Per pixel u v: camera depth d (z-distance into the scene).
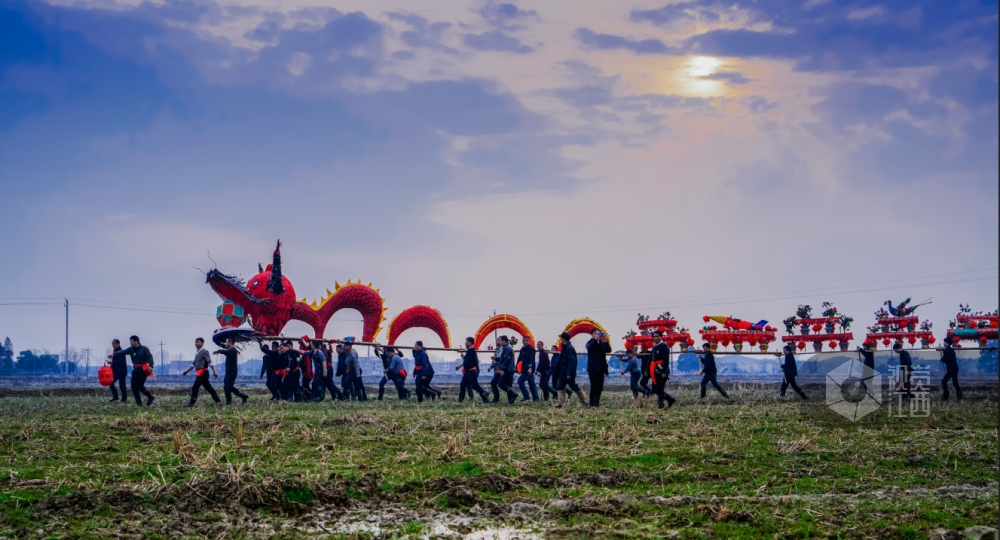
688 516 7.68
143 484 8.66
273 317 28.44
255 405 21.06
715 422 15.23
